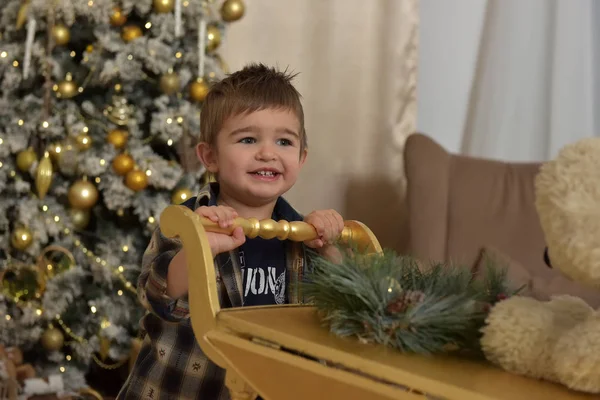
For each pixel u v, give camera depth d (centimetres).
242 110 119
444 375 66
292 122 122
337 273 82
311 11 264
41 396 198
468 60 282
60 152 198
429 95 283
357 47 270
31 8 194
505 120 282
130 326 211
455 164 243
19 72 201
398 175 276
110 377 226
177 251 109
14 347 204
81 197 196
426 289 83
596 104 284
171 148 216
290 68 262
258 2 257
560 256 69
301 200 266
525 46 280
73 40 207
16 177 203
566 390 65
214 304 86
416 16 273
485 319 74
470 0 281
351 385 69
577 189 68
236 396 82
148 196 203
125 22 205
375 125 273
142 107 209
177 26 198
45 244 207
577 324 69
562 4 278
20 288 209
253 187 118
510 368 69
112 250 205
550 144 281
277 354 77
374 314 77
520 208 234
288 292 120
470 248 229
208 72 207
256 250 120
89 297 208
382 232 276
